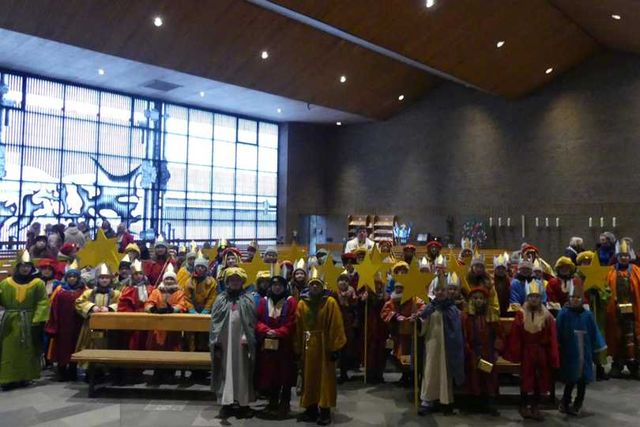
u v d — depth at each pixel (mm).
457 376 4965
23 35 11805
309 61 15641
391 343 6023
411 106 20734
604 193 16172
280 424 4742
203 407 5176
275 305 5098
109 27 12211
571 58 16406
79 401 5328
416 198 20484
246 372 4941
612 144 16078
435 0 12234
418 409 5090
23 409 5070
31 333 5824
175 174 18594
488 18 13320
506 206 18266
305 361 4828
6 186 14461
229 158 20266
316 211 22234
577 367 4941
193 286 6355
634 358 6285
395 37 13250
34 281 5879
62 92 15594
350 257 7016
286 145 21766
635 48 15141
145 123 17656
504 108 18500
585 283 6254
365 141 21875
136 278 6199
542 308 4988
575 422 4863
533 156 17750
